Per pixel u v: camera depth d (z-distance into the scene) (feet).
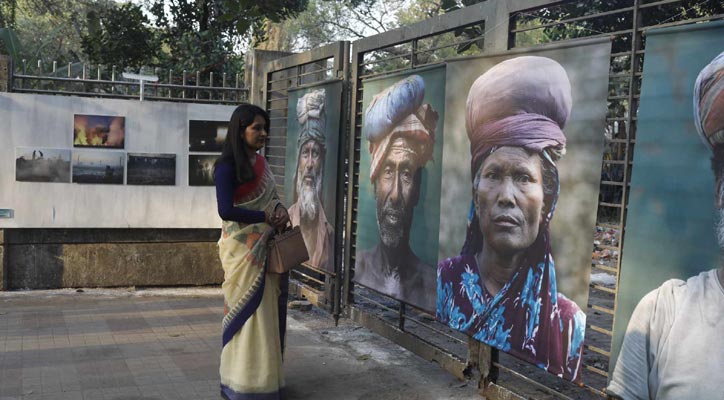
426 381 15.48
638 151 10.04
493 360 13.89
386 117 17.51
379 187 17.87
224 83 26.30
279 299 14.46
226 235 13.69
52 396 13.89
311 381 15.39
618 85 23.34
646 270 9.95
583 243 11.29
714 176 8.97
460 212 14.38
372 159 18.29
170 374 15.48
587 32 24.64
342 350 17.93
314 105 21.72
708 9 20.30
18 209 23.73
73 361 16.28
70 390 14.28
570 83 11.53
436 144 15.38
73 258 24.56
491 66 13.39
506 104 12.98
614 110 23.00
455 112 14.47
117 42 34.01
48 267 24.38
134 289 24.94
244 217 13.28
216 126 25.25
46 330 19.06
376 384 15.23
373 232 18.25
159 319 20.68
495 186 13.29
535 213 12.32
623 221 10.60
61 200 24.06
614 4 23.67
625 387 10.30
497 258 13.29
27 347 17.35
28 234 24.11
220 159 13.50
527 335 12.52
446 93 14.74
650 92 9.85
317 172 21.47
